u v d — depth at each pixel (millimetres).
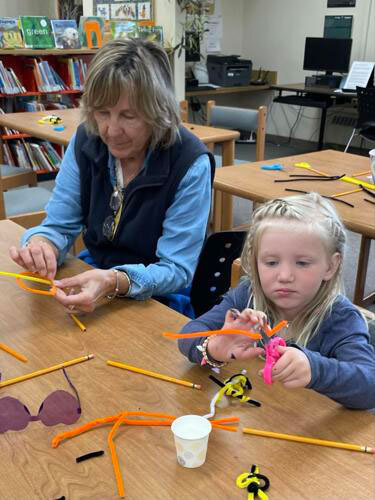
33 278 1112
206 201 1372
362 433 770
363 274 2641
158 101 1232
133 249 1426
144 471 692
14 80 4738
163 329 1059
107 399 841
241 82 6902
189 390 866
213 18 7090
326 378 801
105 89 1185
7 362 944
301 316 970
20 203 2828
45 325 1074
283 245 904
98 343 1006
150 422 782
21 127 3340
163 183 1343
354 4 6180
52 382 885
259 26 7293
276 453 729
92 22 4996
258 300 992
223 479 680
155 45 1263
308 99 6113
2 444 743
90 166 1434
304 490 663
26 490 662
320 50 6375
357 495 656
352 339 922
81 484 670
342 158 2578
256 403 830
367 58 6234
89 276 1137
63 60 5078
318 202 1000
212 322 998
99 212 1442
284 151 6680
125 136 1260
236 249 1497
